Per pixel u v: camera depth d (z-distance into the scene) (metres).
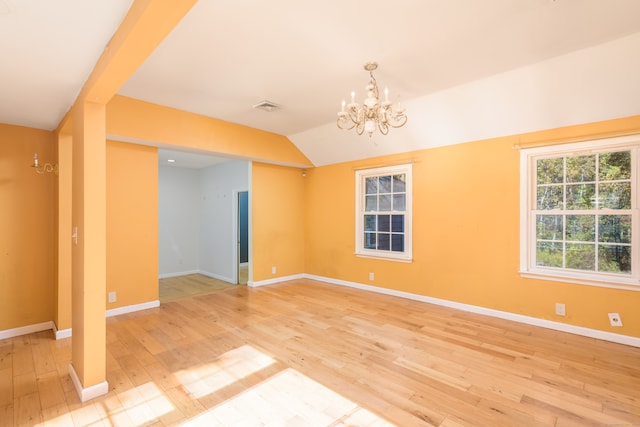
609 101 2.91
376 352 2.89
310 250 6.09
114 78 1.93
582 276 3.24
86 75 2.23
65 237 3.28
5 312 3.30
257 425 1.91
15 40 1.82
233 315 3.94
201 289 5.57
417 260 4.55
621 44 2.45
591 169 3.23
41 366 2.67
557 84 2.94
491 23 2.20
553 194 3.46
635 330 2.96
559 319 3.37
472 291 4.01
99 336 2.23
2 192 3.30
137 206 4.06
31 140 3.46
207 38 2.34
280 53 2.57
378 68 2.86
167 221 6.77
